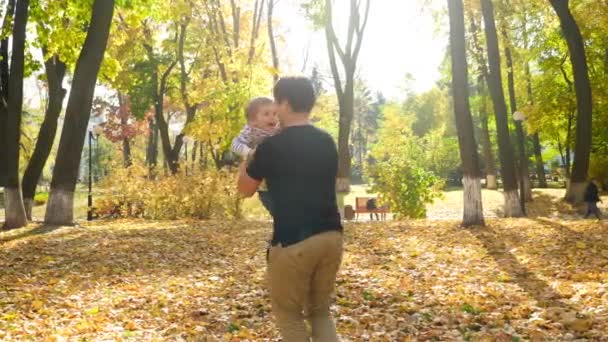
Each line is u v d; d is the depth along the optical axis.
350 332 6.45
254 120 4.25
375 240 14.77
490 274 10.04
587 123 25.77
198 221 21.72
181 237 15.80
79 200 44.97
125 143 56.16
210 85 33.22
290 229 3.67
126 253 12.95
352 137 108.19
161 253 13.09
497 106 21.06
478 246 13.43
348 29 33.53
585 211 26.16
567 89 35.47
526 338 6.02
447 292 8.52
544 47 34.12
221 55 34.22
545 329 6.32
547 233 14.79
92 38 17.45
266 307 7.79
